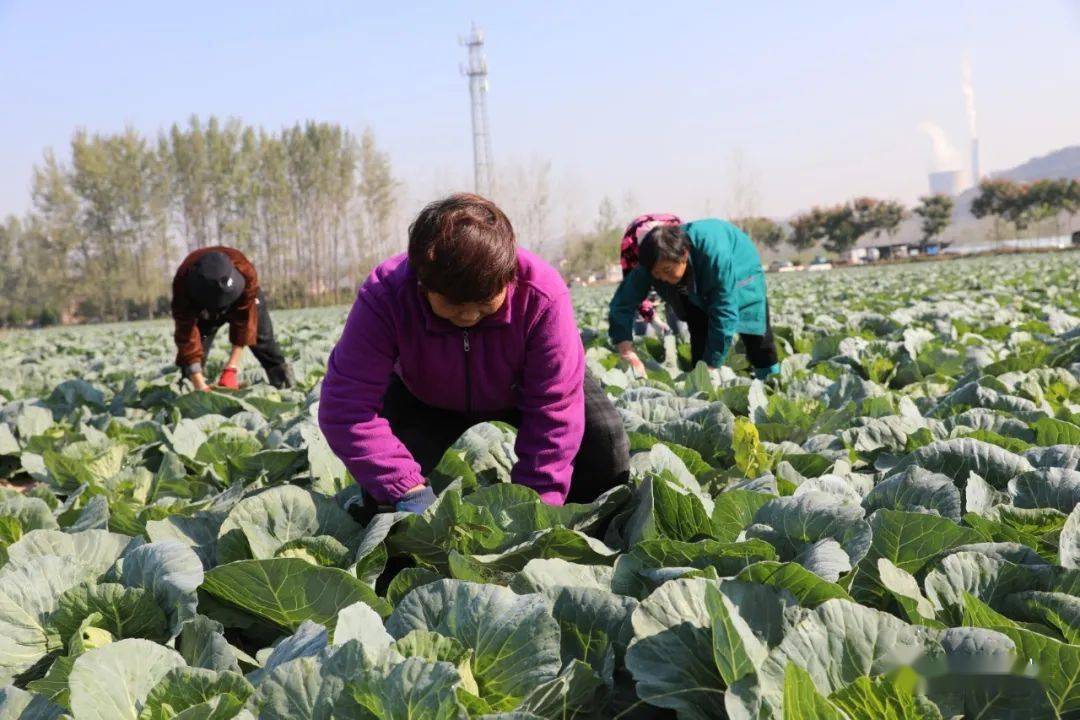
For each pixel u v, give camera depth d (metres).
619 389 5.79
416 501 3.13
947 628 2.12
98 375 11.84
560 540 2.84
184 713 1.81
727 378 6.49
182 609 2.46
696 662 2.12
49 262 82.81
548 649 2.10
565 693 2.02
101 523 3.37
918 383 5.88
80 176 78.50
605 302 24.62
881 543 2.64
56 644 2.49
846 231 101.31
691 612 2.21
